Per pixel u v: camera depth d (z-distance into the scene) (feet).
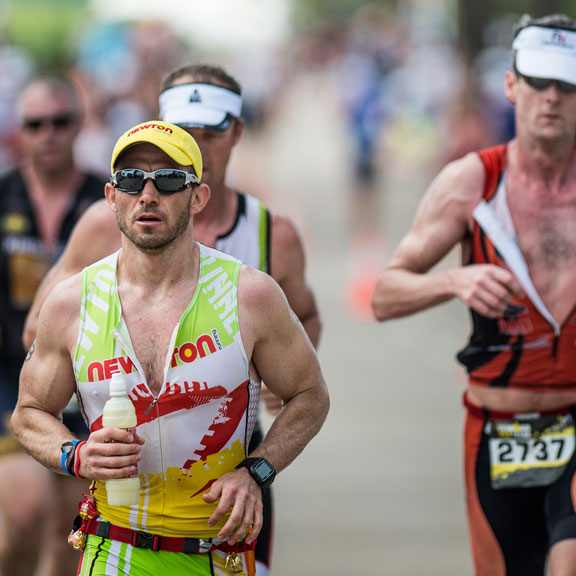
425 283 52.70
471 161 53.72
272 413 52.11
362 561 72.23
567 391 52.95
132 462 38.52
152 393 39.73
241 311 40.14
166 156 39.09
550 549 50.34
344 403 109.60
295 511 81.61
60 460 39.91
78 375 40.19
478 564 55.21
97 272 40.45
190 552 41.06
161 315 39.91
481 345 53.57
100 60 233.35
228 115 51.21
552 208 52.85
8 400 65.05
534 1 153.28
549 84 51.52
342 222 222.48
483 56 248.32
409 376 119.96
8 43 271.90
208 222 51.78
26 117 66.85
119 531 41.04
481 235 53.26
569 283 52.65
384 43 417.28
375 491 85.71
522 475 53.21
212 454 40.50
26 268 67.00
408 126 317.63
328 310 151.64
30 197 67.51
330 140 409.08
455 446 96.53
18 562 62.08
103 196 68.54
